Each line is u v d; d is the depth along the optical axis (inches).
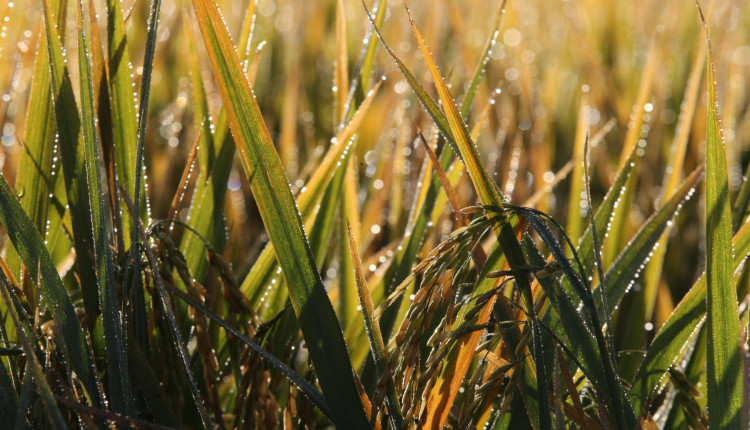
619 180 30.9
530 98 57.6
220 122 32.6
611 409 27.2
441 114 28.1
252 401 28.2
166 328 28.0
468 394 26.6
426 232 33.4
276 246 27.6
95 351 29.5
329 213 32.8
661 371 28.9
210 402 29.6
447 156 32.6
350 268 33.8
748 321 28.5
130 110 30.5
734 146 53.2
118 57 30.1
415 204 33.7
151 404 27.9
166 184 47.1
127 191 30.7
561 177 36.1
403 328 26.5
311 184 31.9
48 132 30.7
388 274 32.6
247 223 51.8
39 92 30.5
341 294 33.7
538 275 26.6
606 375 26.8
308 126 58.8
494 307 28.9
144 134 27.6
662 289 37.0
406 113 44.2
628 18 87.4
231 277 29.4
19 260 30.5
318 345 27.6
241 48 32.1
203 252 32.3
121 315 27.6
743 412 25.9
